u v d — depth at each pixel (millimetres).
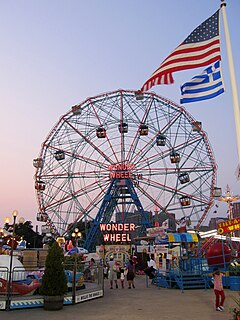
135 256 38844
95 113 54906
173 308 16328
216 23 12555
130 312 15336
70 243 42719
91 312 15320
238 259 28938
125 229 48906
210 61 12297
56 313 15047
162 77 12938
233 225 24703
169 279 25562
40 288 16234
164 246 29734
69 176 52219
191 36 12961
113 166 52781
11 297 16156
